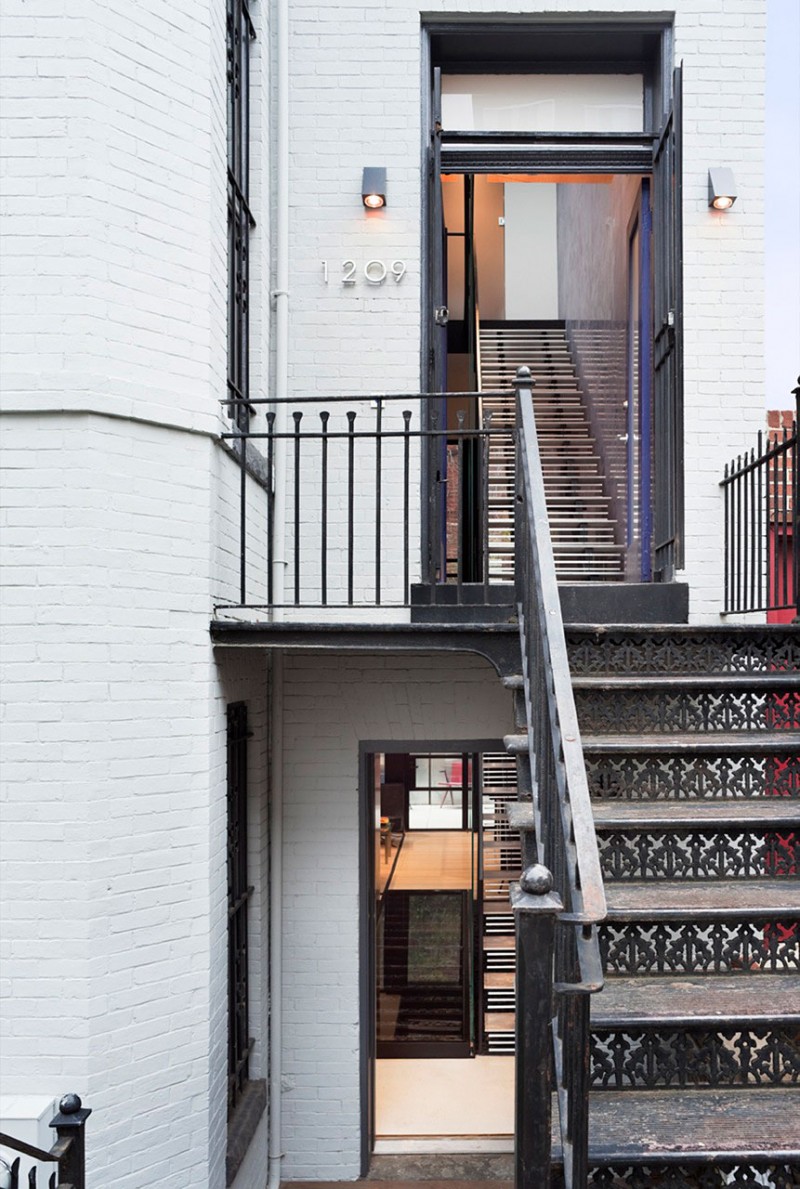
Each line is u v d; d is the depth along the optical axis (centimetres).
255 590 417
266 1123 445
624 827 253
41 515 293
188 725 322
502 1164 468
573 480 732
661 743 281
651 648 338
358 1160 457
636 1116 197
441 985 553
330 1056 460
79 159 293
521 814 250
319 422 468
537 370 913
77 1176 225
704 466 464
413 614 361
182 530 322
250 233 438
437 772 555
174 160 320
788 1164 183
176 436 320
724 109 465
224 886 354
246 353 426
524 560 299
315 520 469
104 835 296
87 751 292
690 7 464
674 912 231
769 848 262
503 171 492
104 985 294
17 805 292
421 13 469
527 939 160
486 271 1220
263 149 442
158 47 315
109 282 301
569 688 202
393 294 468
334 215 468
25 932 290
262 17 439
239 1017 423
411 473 470
